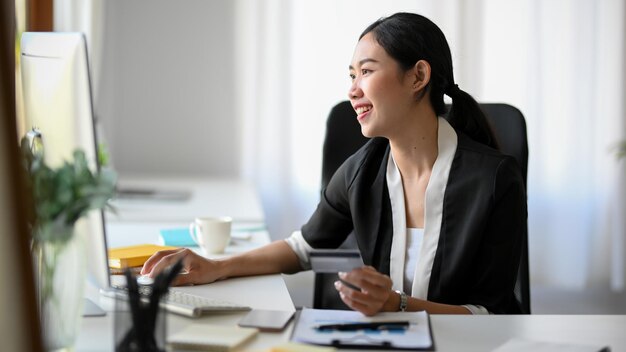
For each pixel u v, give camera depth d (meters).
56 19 3.23
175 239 2.16
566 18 4.44
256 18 4.27
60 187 1.13
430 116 1.82
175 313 1.45
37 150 1.39
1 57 0.95
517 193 1.76
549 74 4.46
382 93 1.79
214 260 1.78
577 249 4.57
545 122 4.49
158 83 4.27
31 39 1.47
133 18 4.23
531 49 4.43
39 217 1.13
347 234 2.04
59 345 1.18
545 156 4.50
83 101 1.35
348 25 4.29
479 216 1.73
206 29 4.28
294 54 4.30
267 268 1.87
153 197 3.03
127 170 4.28
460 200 1.76
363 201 1.89
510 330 1.42
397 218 1.84
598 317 1.51
